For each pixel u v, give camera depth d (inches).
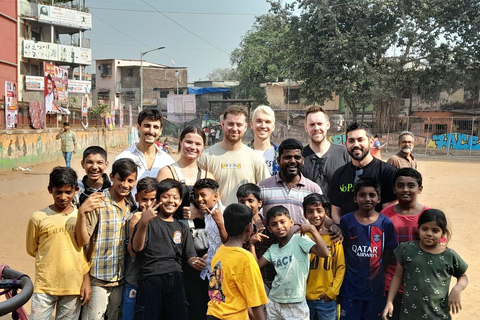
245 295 130.4
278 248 155.6
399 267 152.3
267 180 175.6
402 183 160.2
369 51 1196.5
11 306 90.4
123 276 155.4
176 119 1887.3
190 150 175.6
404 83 1272.1
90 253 151.3
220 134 1523.1
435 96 1422.2
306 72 1285.7
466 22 1160.2
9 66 1048.2
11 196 476.4
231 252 135.0
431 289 143.6
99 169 167.6
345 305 159.0
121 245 154.3
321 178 194.2
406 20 1208.2
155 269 147.3
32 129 778.8
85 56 1378.0
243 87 1738.4
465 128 1358.3
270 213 151.9
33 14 1234.0
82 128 1078.4
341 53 1178.0
